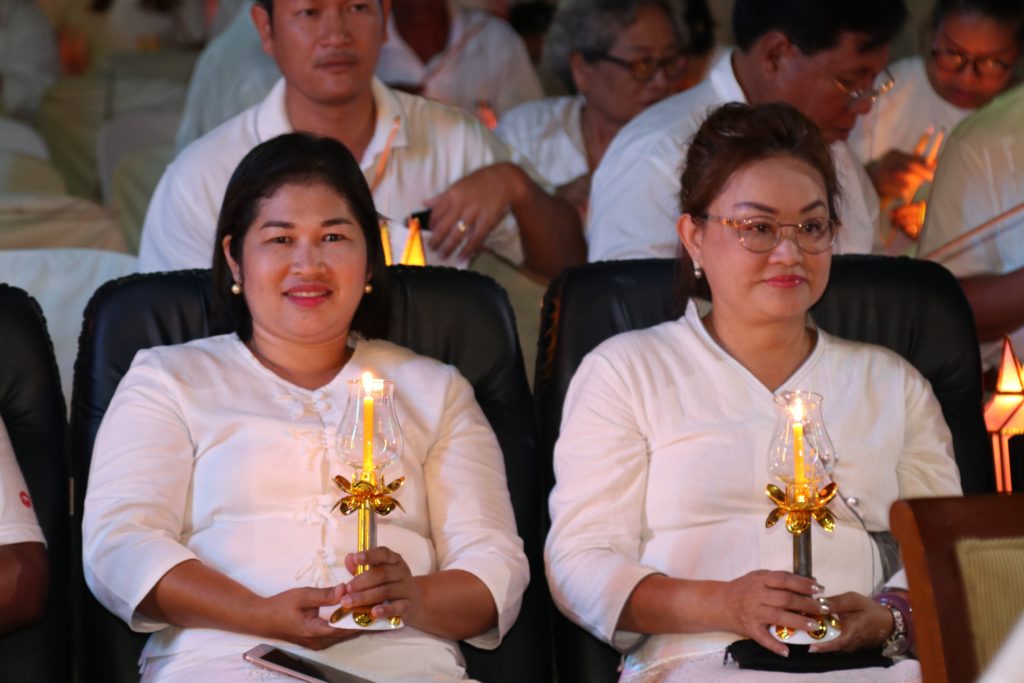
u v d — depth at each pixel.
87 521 4.27
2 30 10.90
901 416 4.54
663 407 4.46
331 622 3.91
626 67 7.41
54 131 10.00
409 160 6.28
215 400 4.41
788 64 5.96
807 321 4.69
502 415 4.81
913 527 2.85
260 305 4.45
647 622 4.18
